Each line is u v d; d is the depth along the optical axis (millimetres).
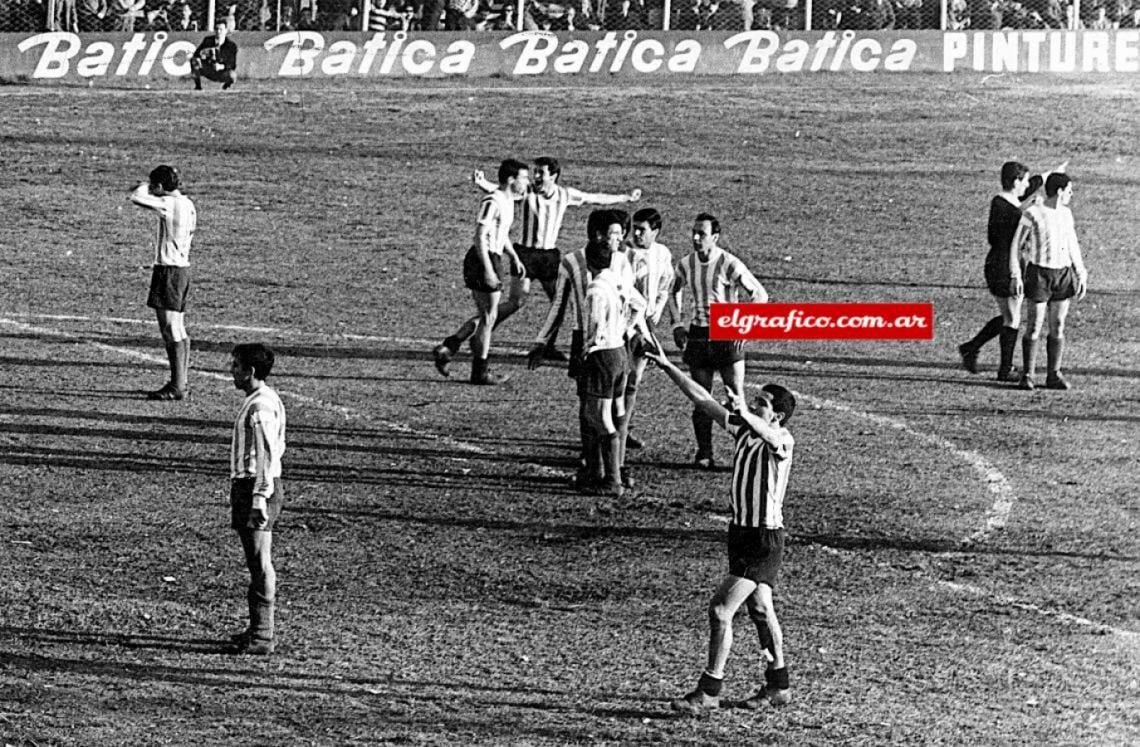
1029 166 127125
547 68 152000
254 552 45031
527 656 46062
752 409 42844
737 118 137875
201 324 86625
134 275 97375
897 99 144625
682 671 45188
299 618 48531
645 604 50406
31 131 129250
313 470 62594
